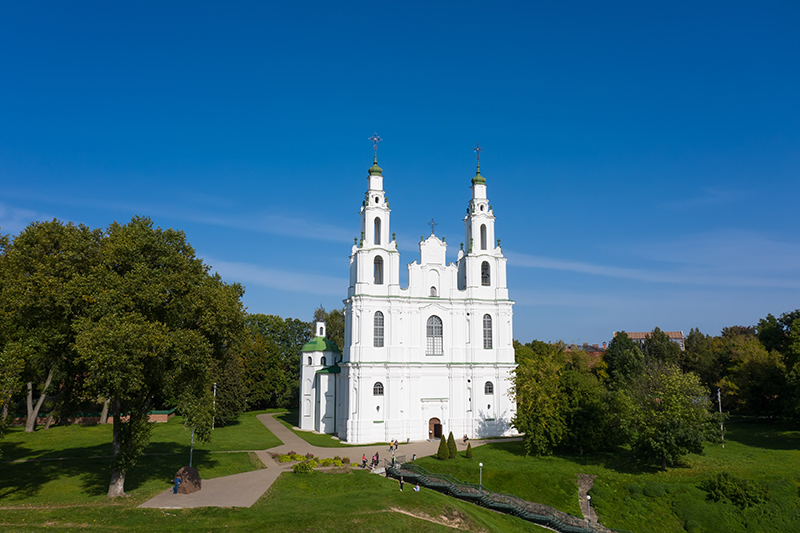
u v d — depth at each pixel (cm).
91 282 4069
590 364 13338
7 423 4034
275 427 9312
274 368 12288
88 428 7906
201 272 4938
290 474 5266
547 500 5428
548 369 7081
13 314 4103
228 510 4078
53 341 4138
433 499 4600
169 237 4709
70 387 5003
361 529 3884
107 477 4956
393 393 7806
